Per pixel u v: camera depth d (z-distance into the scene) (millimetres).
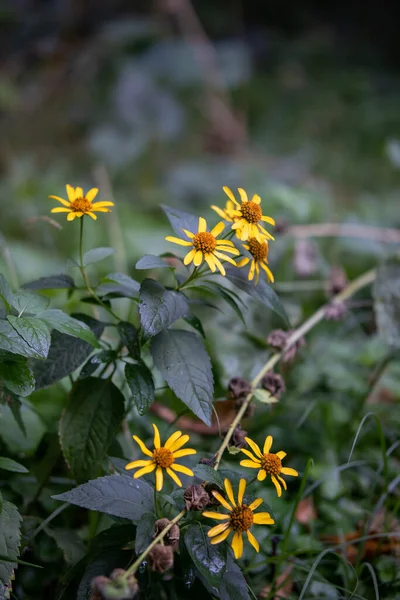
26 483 1029
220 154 3070
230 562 869
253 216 928
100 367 1075
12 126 2891
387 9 4805
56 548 1009
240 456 1168
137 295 972
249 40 4141
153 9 3453
